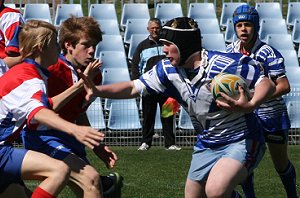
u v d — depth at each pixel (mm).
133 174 16422
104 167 17438
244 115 9648
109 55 24031
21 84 8625
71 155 9281
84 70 9836
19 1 27812
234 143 9664
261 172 16812
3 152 8797
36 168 8688
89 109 22266
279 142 12617
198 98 9562
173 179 15766
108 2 30094
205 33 26234
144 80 9852
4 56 12055
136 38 24750
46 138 9422
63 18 26156
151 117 20688
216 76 9320
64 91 9391
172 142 20844
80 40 9648
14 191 9172
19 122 8703
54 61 9125
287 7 30484
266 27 26375
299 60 25750
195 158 9969
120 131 22359
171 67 9664
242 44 12383
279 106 12555
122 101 22375
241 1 30047
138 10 26953
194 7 26922
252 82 9484
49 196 8547
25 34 8977
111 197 9906
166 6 26719
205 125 9734
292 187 13000
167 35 9453
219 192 9133
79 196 9398
